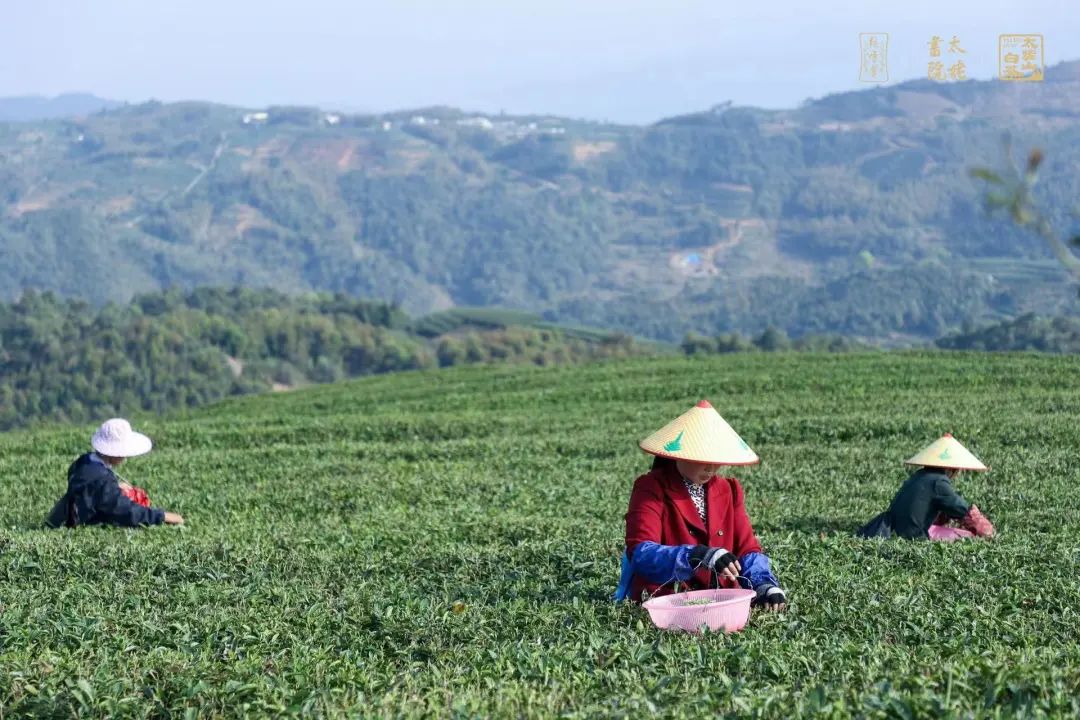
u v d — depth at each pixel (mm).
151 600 9773
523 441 24484
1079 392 29562
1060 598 8938
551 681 6770
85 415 143500
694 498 8383
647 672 6957
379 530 13859
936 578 9734
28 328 164000
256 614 8828
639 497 8336
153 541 13062
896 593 8969
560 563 10914
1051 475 17594
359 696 6453
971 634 7766
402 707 6266
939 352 40594
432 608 8773
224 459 23266
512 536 13453
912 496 12836
